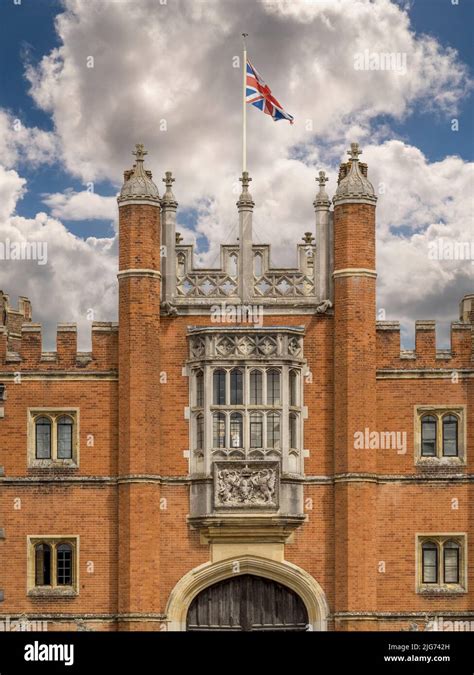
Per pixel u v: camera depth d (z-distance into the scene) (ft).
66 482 171.12
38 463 171.63
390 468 170.50
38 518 170.81
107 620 168.96
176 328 172.65
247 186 174.50
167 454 170.81
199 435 170.40
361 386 169.48
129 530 168.04
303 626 169.89
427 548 170.30
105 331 173.37
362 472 168.35
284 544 169.48
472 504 170.09
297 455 170.40
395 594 168.76
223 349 170.19
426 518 169.89
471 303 175.83
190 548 169.48
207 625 169.99
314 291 172.76
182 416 171.32
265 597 170.40
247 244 173.37
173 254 173.27
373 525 168.45
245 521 167.53
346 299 170.71
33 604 169.58
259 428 169.37
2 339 173.58
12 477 171.32
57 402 172.45
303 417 171.12
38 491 171.22
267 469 168.35
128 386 170.30
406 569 169.07
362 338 170.19
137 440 169.17
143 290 171.12
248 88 175.83
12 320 199.62
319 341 172.24
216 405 169.27
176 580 169.07
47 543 170.91
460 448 171.12
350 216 171.63
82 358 172.86
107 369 172.65
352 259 171.12
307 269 173.78
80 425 171.94
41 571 170.81
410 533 169.58
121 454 169.99
